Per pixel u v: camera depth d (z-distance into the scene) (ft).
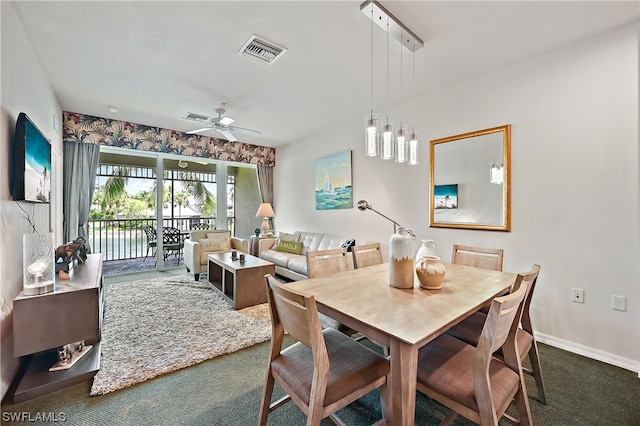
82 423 4.85
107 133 14.30
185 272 16.06
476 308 4.42
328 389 3.68
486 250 7.43
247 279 10.28
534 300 8.13
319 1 6.06
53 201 10.59
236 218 22.21
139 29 7.04
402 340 3.35
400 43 7.54
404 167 11.73
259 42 7.57
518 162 8.43
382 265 7.35
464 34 7.14
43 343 5.81
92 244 17.25
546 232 7.92
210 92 10.83
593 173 7.17
